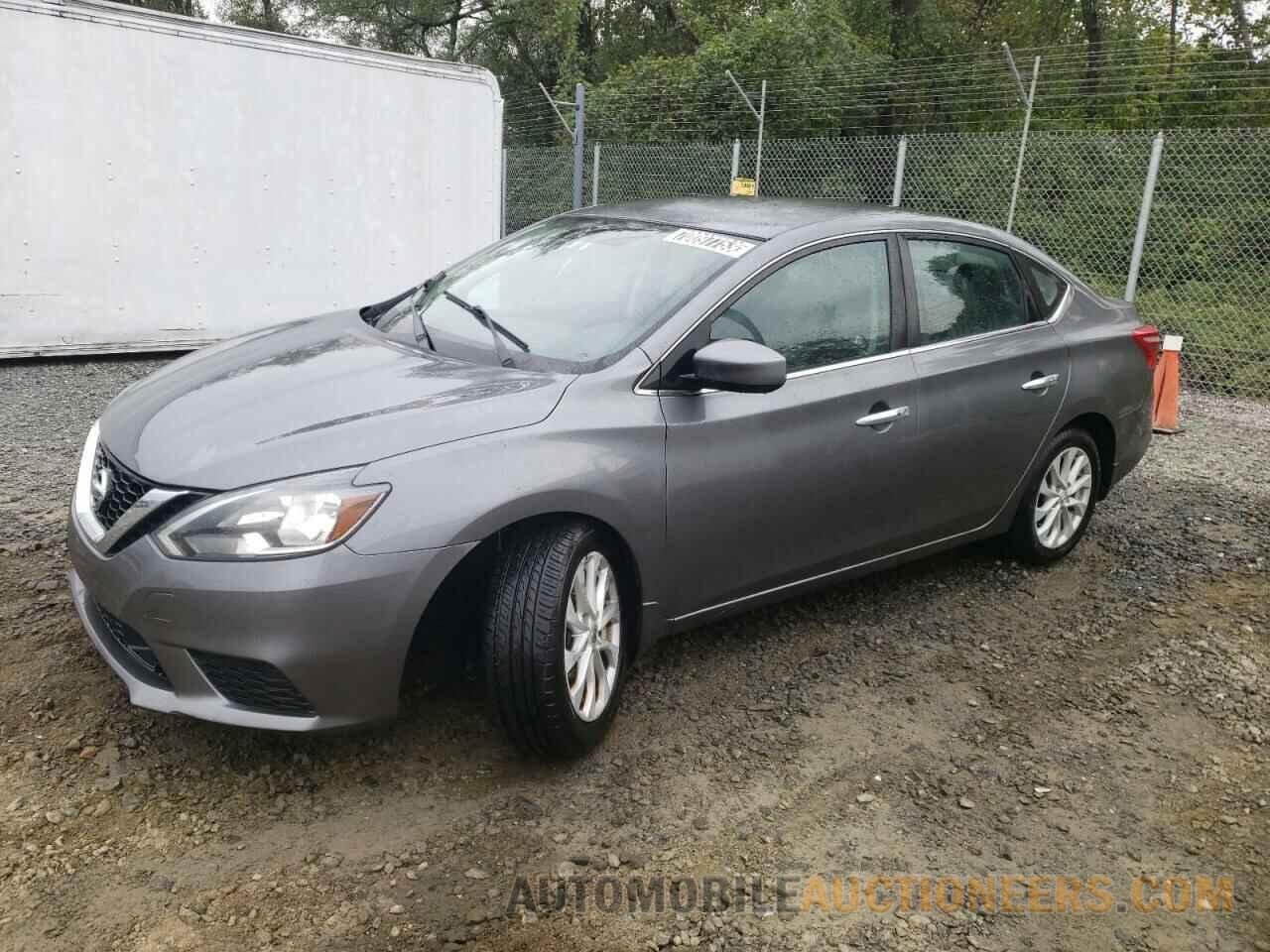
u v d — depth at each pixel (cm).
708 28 2094
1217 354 999
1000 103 1688
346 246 926
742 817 290
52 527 460
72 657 346
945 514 414
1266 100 1490
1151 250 1145
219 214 846
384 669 271
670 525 319
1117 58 1714
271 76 852
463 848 269
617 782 302
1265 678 392
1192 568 497
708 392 329
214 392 314
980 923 257
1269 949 255
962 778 316
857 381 368
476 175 1008
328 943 234
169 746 303
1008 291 442
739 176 1280
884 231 397
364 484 266
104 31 762
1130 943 254
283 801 283
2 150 733
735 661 379
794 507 353
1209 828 301
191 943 232
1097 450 484
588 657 302
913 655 392
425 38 3041
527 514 283
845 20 1955
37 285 767
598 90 1727
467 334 353
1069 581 472
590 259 375
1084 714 359
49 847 259
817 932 250
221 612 259
